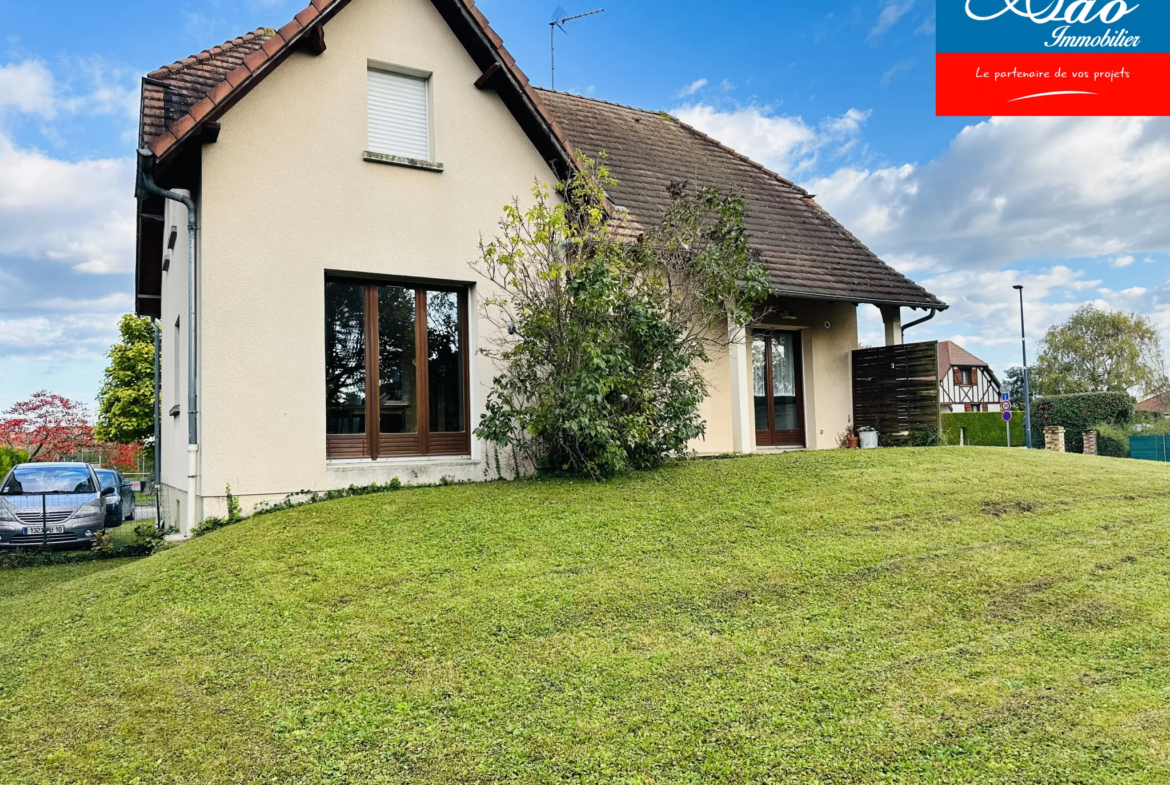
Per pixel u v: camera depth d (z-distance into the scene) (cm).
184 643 486
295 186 862
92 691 429
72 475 1373
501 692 404
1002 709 366
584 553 615
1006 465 955
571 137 1416
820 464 944
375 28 926
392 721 378
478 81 989
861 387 1463
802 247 1436
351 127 902
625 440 852
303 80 875
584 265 863
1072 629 466
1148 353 5881
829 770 321
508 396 907
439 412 969
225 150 824
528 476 950
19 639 536
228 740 367
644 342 900
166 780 337
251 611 527
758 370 1412
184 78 952
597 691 401
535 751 346
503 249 940
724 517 707
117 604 576
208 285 806
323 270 875
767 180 1667
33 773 346
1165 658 421
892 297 1382
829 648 447
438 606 518
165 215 1142
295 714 389
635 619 494
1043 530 675
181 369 993
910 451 1080
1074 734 341
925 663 423
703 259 945
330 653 457
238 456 814
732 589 539
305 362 855
